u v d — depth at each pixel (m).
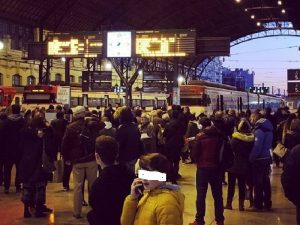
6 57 40.56
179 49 29.14
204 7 56.06
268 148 10.12
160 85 36.22
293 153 6.05
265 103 56.75
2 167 12.77
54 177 10.62
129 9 46.56
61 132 12.34
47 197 11.51
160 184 3.75
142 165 3.84
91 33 30.27
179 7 52.16
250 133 10.09
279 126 15.59
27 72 44.09
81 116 9.29
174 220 3.61
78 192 9.33
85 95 36.09
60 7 40.50
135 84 54.84
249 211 10.30
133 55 29.66
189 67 71.12
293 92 39.69
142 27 52.81
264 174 10.21
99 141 5.01
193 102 32.94
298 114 10.33
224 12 61.28
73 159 9.17
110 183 4.77
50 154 9.38
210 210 10.38
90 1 41.38
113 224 4.74
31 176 9.38
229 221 9.39
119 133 9.30
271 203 10.67
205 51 28.98
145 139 12.95
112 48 29.86
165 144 13.28
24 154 9.39
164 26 56.09
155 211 3.65
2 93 30.92
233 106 41.12
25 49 43.03
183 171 16.53
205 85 35.25
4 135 11.65
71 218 9.40
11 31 40.75
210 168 8.59
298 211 6.23
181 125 13.33
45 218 9.42
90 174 9.20
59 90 24.73
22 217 9.49
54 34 30.81
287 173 6.03
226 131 10.01
